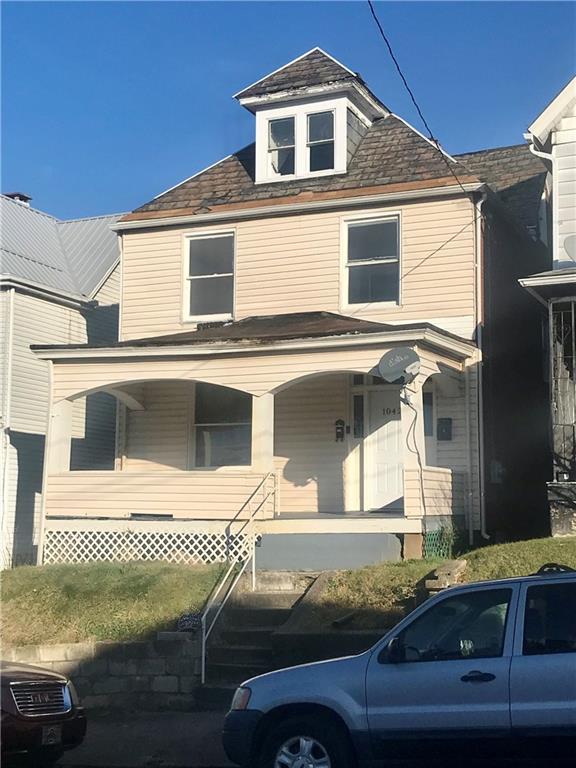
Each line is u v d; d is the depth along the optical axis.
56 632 12.53
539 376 19.59
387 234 17.89
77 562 15.51
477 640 7.18
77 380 16.58
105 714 11.49
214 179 19.80
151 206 19.78
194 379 15.97
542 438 19.06
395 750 7.18
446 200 17.38
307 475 17.83
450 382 16.61
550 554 12.45
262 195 18.88
